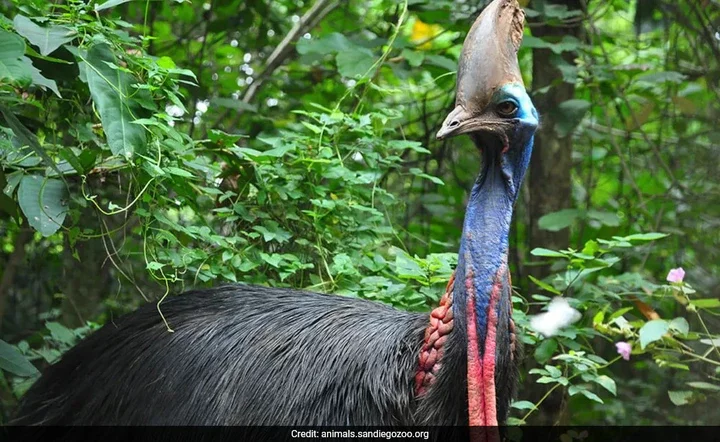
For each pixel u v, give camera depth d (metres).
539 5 8.44
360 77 7.57
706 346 8.41
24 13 5.65
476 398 4.79
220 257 6.43
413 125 10.02
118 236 7.80
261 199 6.57
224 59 10.39
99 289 7.98
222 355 5.25
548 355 6.59
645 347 6.66
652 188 10.20
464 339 4.88
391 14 9.71
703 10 8.95
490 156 4.98
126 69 5.60
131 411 5.28
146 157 5.57
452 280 5.00
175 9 9.95
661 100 9.30
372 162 6.98
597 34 8.73
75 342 7.09
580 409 8.44
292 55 10.12
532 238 8.94
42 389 5.68
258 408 5.05
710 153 9.67
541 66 8.85
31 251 7.95
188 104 8.98
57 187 5.60
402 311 5.43
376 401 4.94
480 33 4.93
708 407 8.38
